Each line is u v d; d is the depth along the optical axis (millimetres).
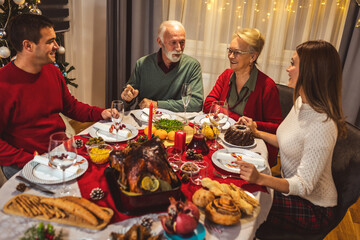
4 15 2123
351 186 1417
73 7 3568
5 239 846
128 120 1779
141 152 1014
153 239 851
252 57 1984
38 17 1577
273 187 1228
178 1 3436
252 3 3260
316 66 1312
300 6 3172
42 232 785
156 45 3547
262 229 1428
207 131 1607
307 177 1292
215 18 3441
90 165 1273
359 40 2863
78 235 877
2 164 1476
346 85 3016
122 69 3627
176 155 1369
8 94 1580
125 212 988
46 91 1729
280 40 3297
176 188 1027
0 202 996
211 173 1290
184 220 854
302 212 1416
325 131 1298
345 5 3051
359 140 1441
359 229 2275
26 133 1674
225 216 938
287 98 2201
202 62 3631
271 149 1925
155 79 2350
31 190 1068
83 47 3762
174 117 1887
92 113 1852
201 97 2281
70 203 943
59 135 1111
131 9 3455
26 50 1568
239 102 2092
